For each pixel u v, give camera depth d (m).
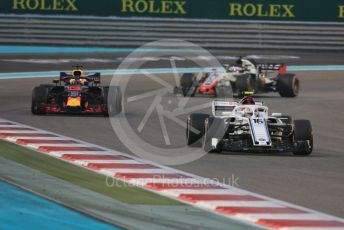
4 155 48.59
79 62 126.44
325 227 31.78
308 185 41.06
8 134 57.50
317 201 37.00
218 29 145.00
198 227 31.61
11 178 41.28
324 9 148.25
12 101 82.25
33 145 52.44
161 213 34.03
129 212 34.12
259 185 40.66
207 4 146.88
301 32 146.75
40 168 44.41
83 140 55.78
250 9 147.12
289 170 45.56
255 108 52.81
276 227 31.69
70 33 145.00
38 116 69.81
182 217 33.34
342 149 55.59
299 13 147.88
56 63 124.19
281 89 93.12
